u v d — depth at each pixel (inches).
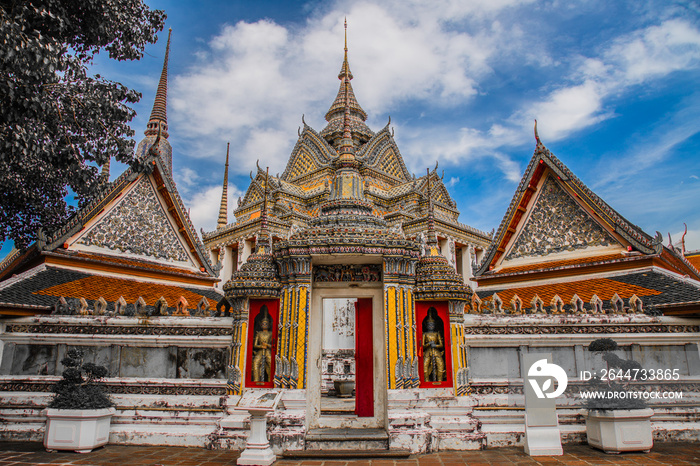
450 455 349.4
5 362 436.1
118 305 447.2
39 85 344.5
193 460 330.3
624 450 351.3
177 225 757.3
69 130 404.8
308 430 371.9
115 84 429.4
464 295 411.8
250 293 393.1
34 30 343.0
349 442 352.8
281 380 371.6
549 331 436.5
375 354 400.8
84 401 367.9
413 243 395.2
